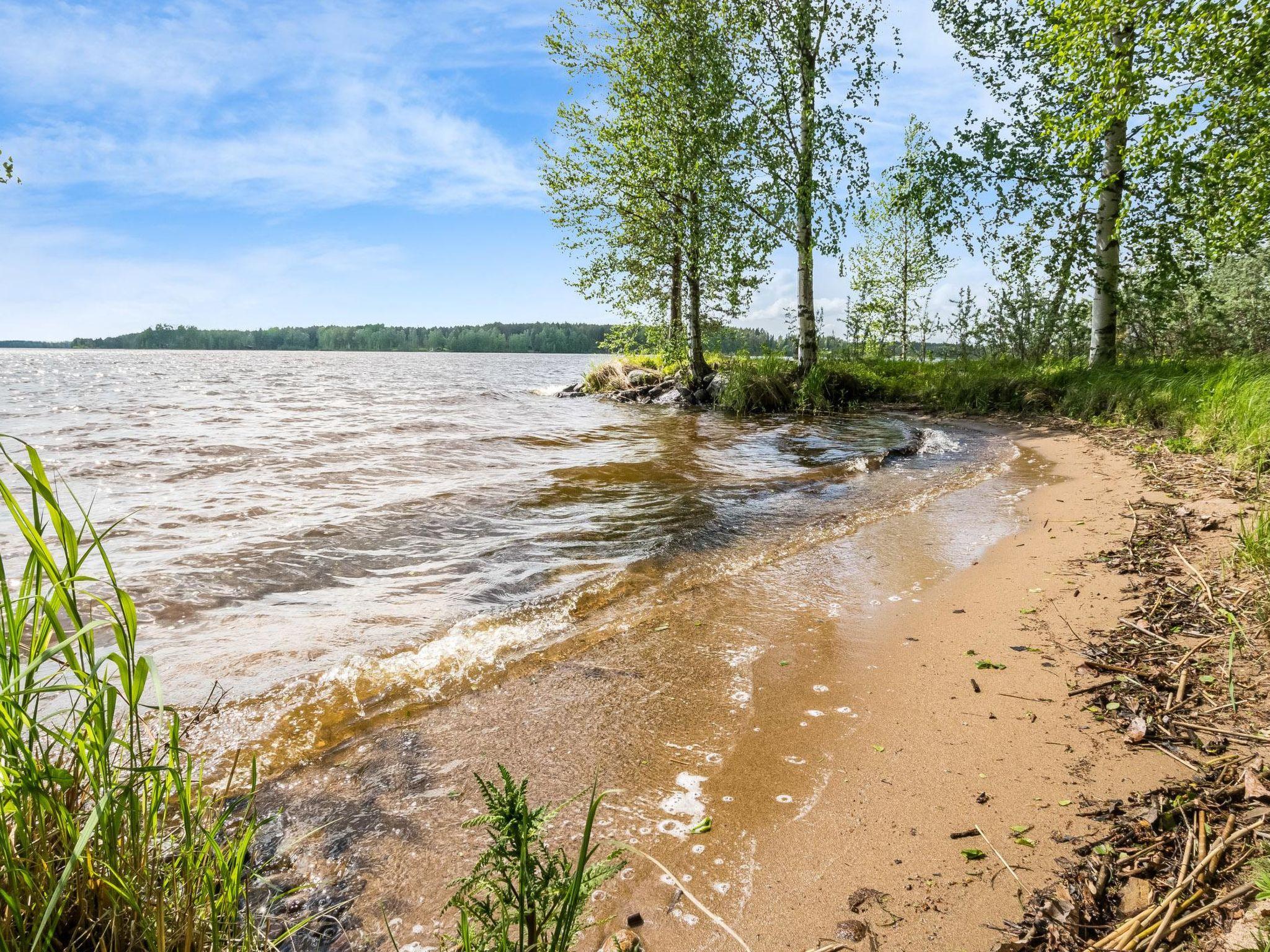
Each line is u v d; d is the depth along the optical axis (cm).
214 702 316
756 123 1571
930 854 206
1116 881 187
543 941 148
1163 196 1284
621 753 271
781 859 209
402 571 503
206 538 584
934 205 1526
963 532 562
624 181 1755
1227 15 1063
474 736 287
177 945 165
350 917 191
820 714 294
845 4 1472
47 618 156
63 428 1327
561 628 400
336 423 1447
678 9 1616
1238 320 1523
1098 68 1227
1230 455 647
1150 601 365
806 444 1105
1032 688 298
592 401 2097
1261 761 225
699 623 400
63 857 163
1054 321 1622
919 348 2661
